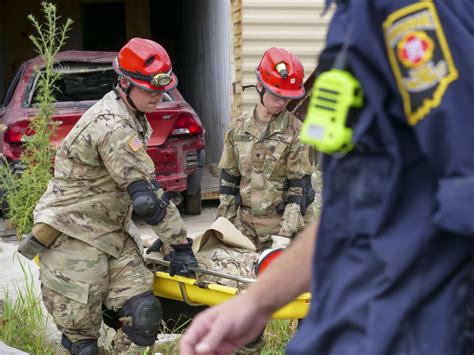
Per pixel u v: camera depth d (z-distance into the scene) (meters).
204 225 7.98
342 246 1.45
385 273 1.38
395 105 1.35
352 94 1.37
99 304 3.99
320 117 1.39
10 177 7.09
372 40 1.35
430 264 1.36
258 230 4.59
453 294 1.36
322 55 1.43
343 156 1.42
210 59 10.16
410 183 1.37
